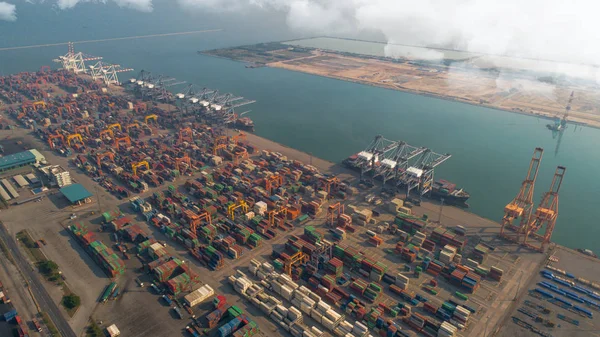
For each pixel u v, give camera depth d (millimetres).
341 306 148875
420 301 151000
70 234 189125
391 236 193000
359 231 196250
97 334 134000
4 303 146625
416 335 137125
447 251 174375
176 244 183875
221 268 168750
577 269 172250
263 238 190125
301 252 170125
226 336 133250
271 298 148375
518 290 158750
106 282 158750
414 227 193125
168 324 139625
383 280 163000
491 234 197125
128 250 178125
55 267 163250
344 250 172500
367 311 146375
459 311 140750
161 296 152125
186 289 155500
